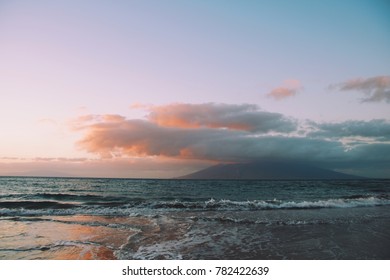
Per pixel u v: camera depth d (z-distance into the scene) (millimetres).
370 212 15344
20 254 7352
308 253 7527
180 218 12852
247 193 31891
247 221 12062
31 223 11633
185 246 8117
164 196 26625
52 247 7953
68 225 11188
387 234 9734
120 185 51688
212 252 7578
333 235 9531
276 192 33625
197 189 40125
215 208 16250
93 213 14375
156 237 9164
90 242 8508
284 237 9227
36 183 55844
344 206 18016
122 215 13812
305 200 23234
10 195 25047
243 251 7676
